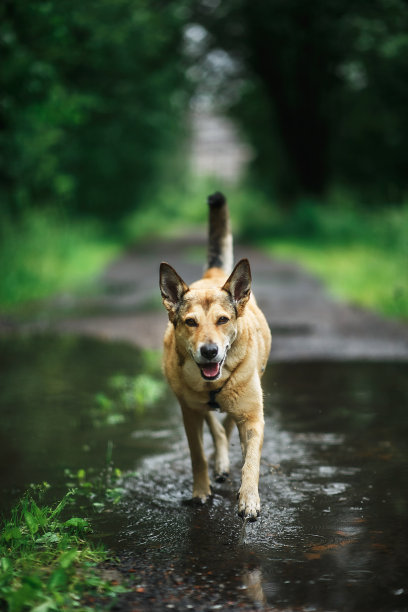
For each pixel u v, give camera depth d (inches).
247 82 1239.5
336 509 154.0
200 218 2285.9
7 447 205.2
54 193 788.6
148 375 298.5
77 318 450.3
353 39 957.8
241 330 154.7
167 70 1073.5
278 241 1018.7
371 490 164.9
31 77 517.3
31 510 149.5
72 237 796.6
